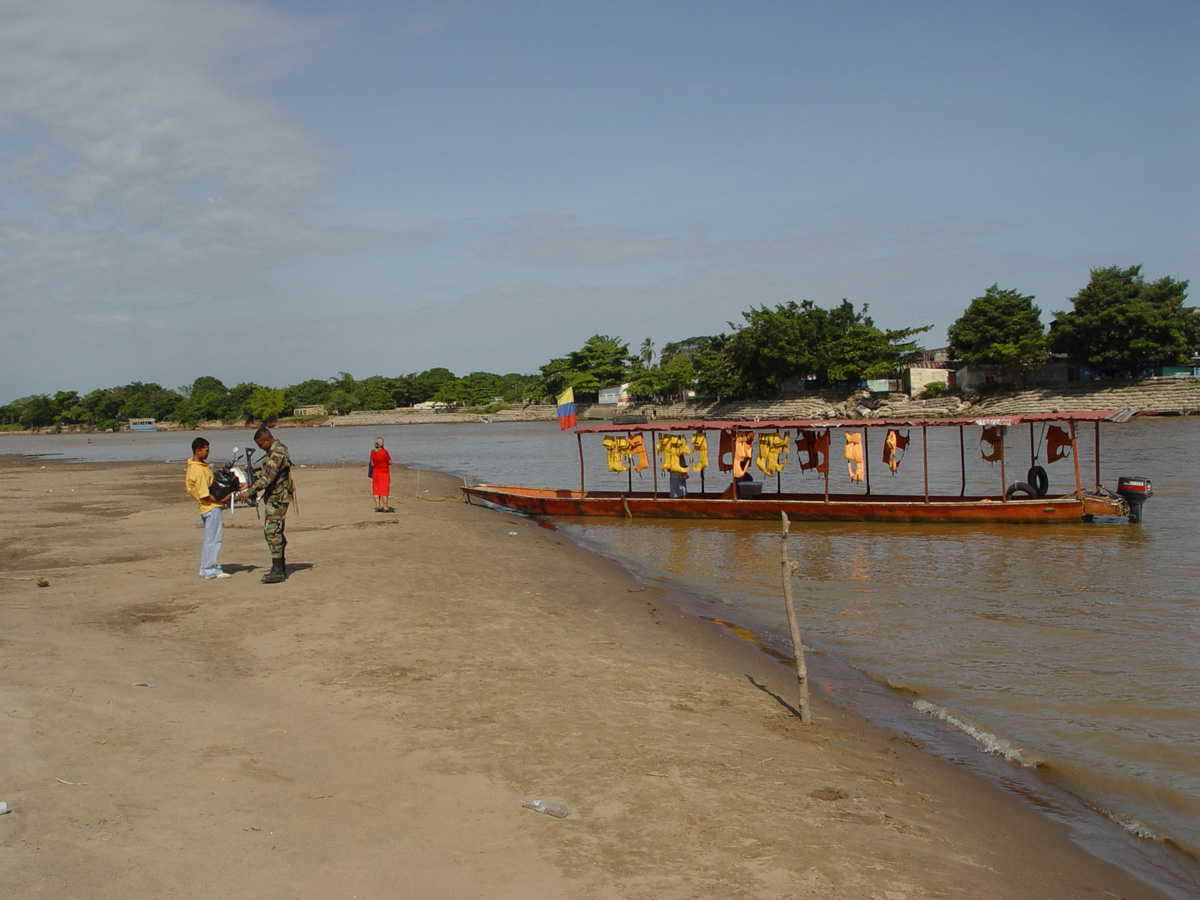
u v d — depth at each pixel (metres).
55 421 173.25
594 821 5.31
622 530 22.27
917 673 9.79
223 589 12.09
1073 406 66.19
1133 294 64.94
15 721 5.89
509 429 112.38
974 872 5.21
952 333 74.50
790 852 5.10
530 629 10.59
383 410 157.75
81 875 4.07
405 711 7.23
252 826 4.81
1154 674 9.64
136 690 7.04
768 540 19.95
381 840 4.83
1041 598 13.35
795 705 8.53
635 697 8.11
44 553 15.59
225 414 168.75
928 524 21.22
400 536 18.02
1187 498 24.20
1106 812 6.50
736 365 85.44
